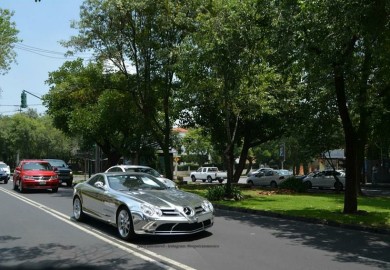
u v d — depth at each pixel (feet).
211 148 194.59
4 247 29.30
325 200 64.23
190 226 30.73
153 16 71.92
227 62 56.18
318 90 59.72
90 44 76.64
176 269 23.52
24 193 75.61
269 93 72.64
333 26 37.96
